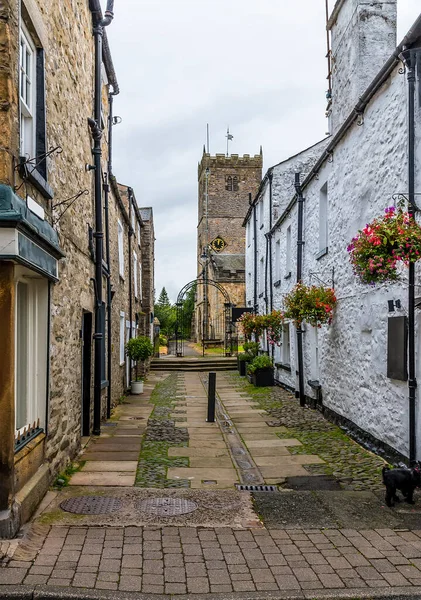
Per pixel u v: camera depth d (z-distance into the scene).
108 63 11.16
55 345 6.29
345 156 9.71
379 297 7.98
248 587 3.96
